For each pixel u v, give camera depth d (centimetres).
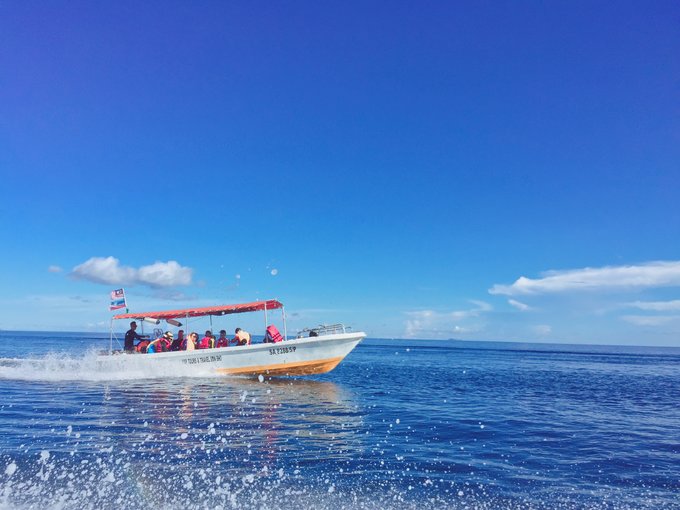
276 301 1677
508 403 1359
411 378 2175
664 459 712
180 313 1752
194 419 875
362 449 689
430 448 721
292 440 728
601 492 527
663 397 1714
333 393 1405
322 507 439
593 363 5231
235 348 1644
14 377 1566
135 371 1686
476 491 509
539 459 679
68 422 819
